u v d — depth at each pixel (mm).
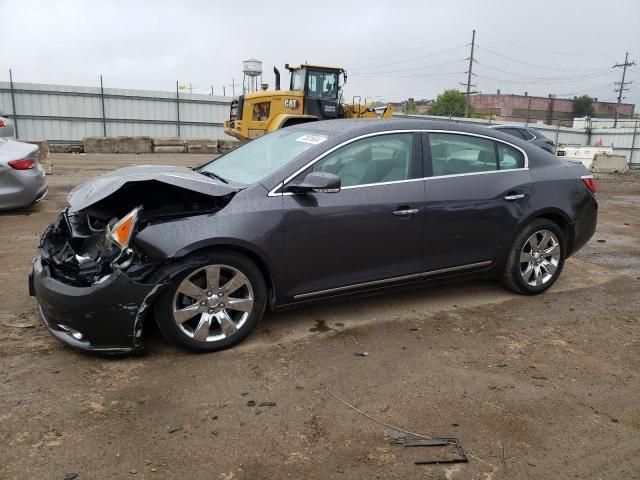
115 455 2693
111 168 17250
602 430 3016
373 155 4273
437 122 4641
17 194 8391
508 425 3037
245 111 18297
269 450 2770
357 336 4145
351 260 4168
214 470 2607
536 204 4918
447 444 2852
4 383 3330
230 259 3721
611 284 5613
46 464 2613
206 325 3732
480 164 4766
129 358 3689
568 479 2617
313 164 4035
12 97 27750
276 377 3488
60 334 3643
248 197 3818
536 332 4320
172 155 25203
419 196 4359
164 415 3043
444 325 4406
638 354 3967
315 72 17672
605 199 13227
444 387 3428
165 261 3521
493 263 4855
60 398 3182
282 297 3990
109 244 3713
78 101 29266
